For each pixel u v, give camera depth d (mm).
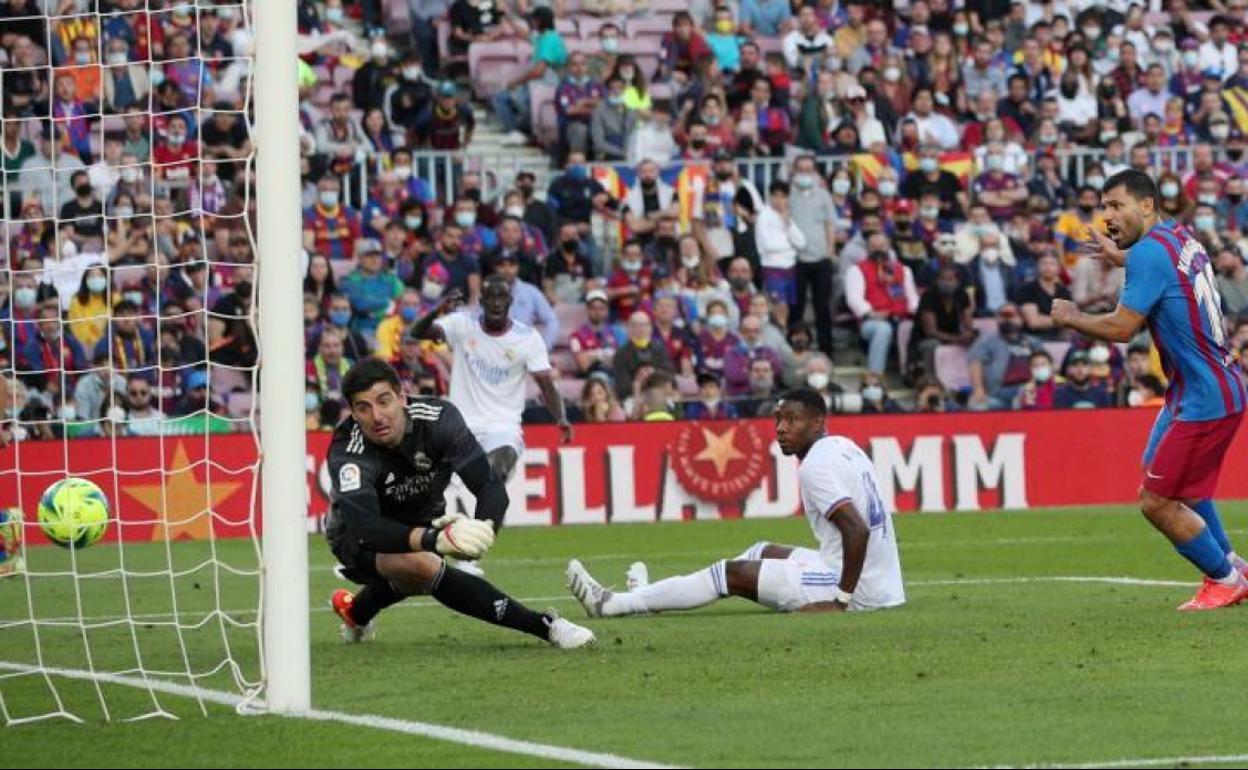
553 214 68875
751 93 74500
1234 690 21453
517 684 22688
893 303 69250
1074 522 54781
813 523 30625
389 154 69312
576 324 67625
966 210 71812
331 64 72625
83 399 58875
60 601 36000
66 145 64812
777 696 21438
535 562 45188
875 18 77562
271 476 20609
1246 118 79250
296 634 20766
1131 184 29469
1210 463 29625
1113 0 79125
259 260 20500
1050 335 69875
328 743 18734
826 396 66062
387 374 24047
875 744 18359
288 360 20516
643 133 72625
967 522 55625
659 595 30219
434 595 26047
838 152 73875
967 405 68188
